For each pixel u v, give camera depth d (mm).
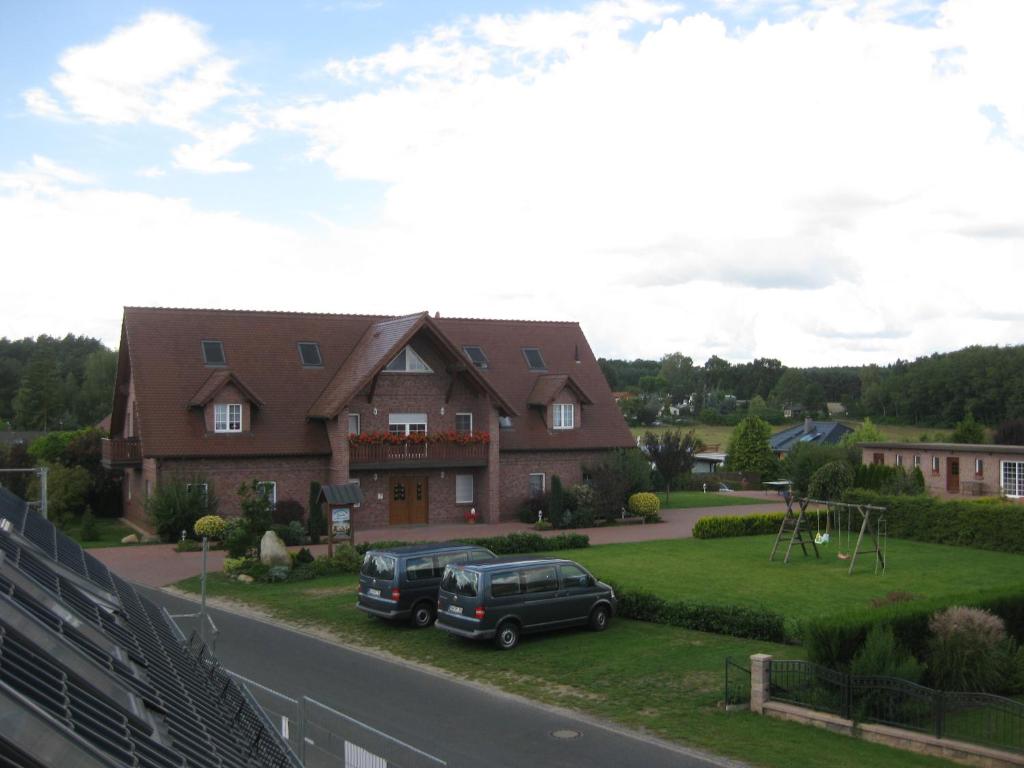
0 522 9680
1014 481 48625
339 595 26703
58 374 111438
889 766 12977
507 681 17812
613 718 15445
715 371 173625
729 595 25219
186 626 22938
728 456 70750
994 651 16172
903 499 37875
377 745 12172
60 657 6102
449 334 48219
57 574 9273
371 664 19281
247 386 41344
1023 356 105125
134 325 41438
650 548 35031
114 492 47281
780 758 13414
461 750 13938
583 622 21453
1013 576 28312
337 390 41781
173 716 6801
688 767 13141
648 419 128500
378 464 41219
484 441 43531
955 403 111812
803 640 19016
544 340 50625
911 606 17219
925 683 16219
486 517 43906
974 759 13008
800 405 151875
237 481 39500
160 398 39250
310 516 37969
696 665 18453
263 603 25766
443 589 20984
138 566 31594
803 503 31859
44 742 4309
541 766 13266
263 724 9055
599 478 44500
